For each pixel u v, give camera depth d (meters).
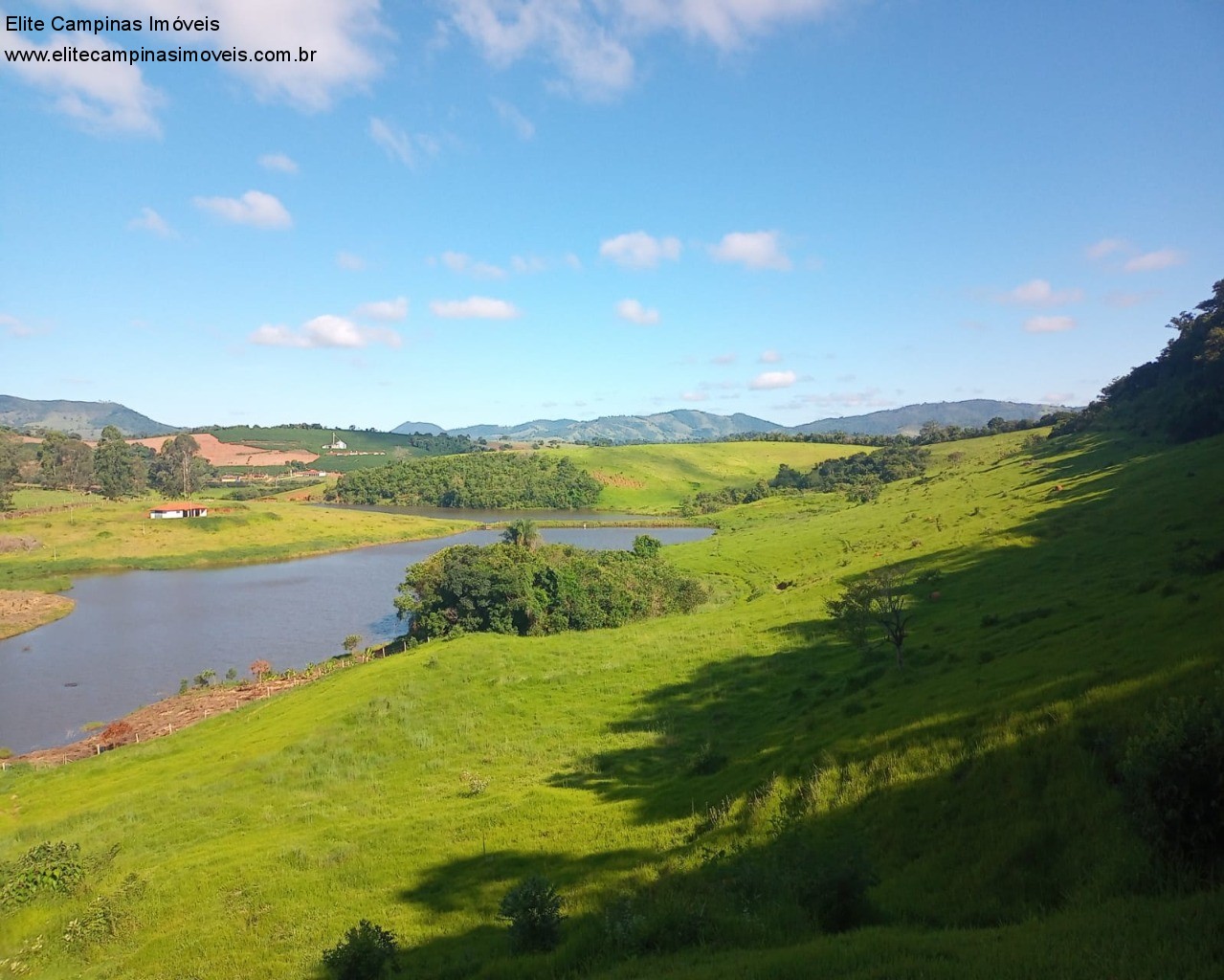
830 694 33.84
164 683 65.62
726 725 35.19
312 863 24.77
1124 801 13.60
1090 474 78.75
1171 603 25.09
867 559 69.56
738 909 15.65
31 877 24.88
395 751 38.69
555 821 26.36
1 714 58.31
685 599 74.56
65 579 109.50
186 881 24.56
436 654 56.06
